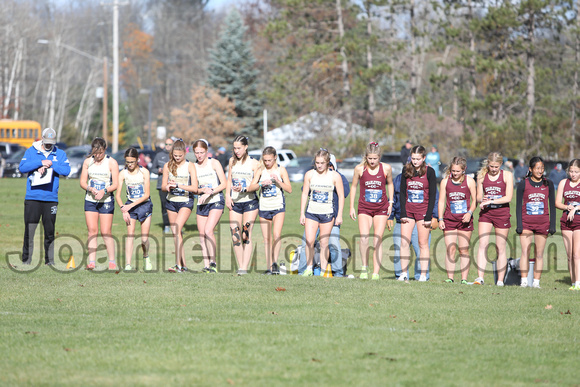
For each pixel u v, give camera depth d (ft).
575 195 100.78
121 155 377.30
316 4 453.58
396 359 58.13
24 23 640.99
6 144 424.87
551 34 421.59
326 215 104.58
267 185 104.01
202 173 105.70
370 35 445.78
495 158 100.27
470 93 447.83
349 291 88.58
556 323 72.38
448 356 59.36
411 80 464.24
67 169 107.45
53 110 629.10
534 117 396.78
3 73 594.65
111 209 106.63
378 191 100.94
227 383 51.31
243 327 68.28
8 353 58.23
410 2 438.40
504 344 63.72
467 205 103.09
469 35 433.07
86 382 51.19
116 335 64.64
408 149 240.53
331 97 506.07
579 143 415.64
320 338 64.34
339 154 460.55
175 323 69.92
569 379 53.88
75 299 81.20
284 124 486.38
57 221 170.81
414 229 109.60
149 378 52.29
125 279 96.07
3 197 221.87
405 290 90.12
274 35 467.11
